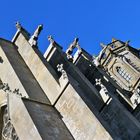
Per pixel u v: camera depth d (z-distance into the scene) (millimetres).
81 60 46562
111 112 29422
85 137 24828
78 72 37938
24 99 26000
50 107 27641
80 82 36000
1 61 34594
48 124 25062
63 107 27250
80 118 25672
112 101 29703
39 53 35312
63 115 26891
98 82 32625
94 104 30562
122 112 29141
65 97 27484
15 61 34562
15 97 25531
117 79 83062
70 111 26578
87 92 33344
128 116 28875
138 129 27875
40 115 25500
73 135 25594
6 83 31297
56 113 27234
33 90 30234
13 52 36531
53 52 39500
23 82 30906
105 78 44469
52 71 32031
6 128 27219
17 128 24078
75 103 26484
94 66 45719
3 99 27625
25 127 23688
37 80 32344
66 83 27891
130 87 80125
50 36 40844
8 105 25484
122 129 28500
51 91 29484
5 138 27281
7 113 26328
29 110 24922
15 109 24891
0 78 33656
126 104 37562
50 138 23719
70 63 39312
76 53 47188
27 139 23125
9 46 37469
